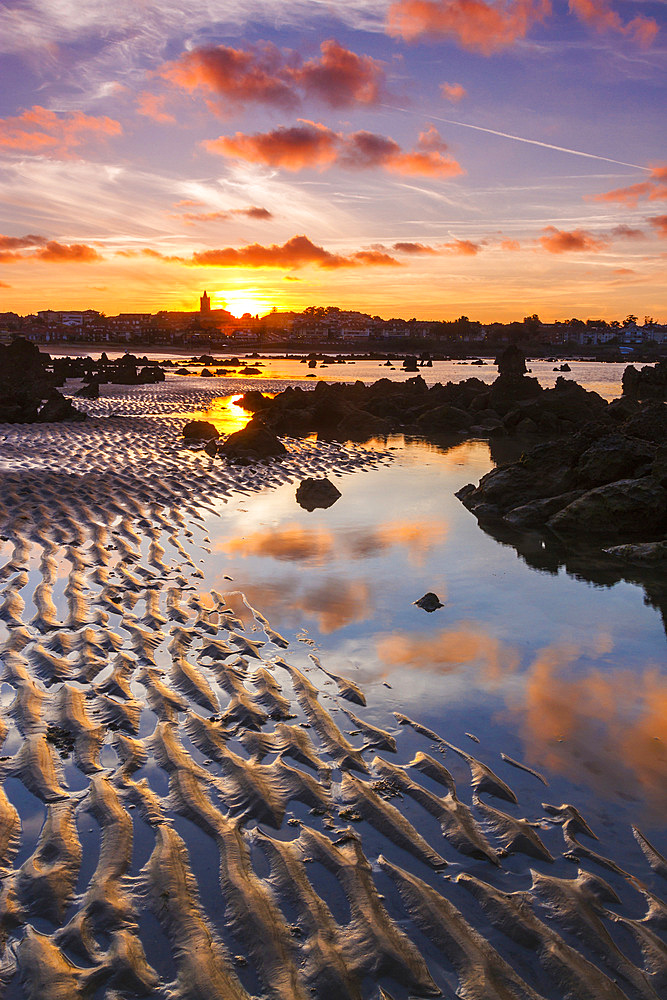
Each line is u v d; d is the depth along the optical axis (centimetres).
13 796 573
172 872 482
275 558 1308
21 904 452
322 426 4022
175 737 672
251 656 867
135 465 2331
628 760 653
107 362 10794
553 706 755
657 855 524
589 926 448
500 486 1831
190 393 6159
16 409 3738
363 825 549
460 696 774
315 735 685
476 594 1127
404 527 1585
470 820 559
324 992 392
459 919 452
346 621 992
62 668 819
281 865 495
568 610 1059
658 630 984
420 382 5322
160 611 1014
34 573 1175
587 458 1856
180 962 407
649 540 1520
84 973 399
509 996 394
